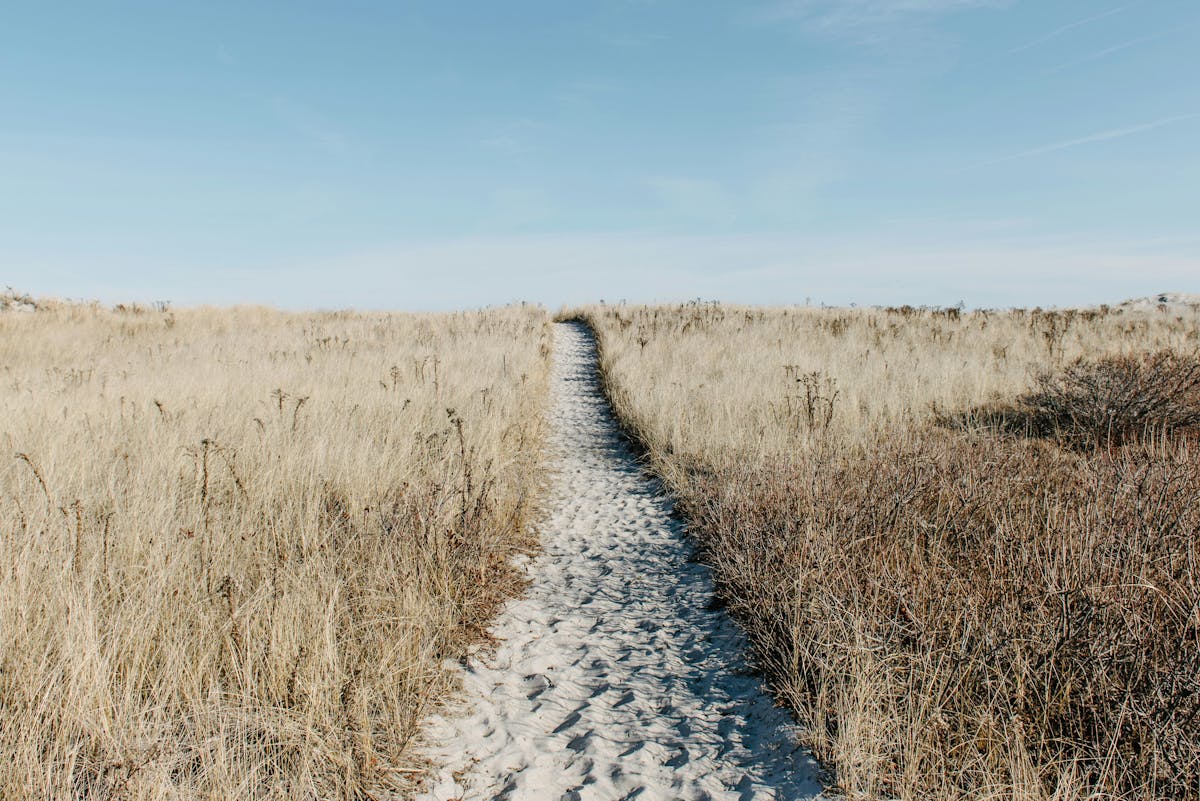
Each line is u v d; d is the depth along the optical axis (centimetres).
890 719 282
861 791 263
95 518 450
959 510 474
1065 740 255
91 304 2553
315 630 334
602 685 381
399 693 336
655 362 1424
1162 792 233
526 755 313
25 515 417
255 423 723
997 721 275
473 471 620
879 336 1605
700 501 657
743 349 1478
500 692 372
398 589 400
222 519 467
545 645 430
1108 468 506
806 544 438
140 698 292
